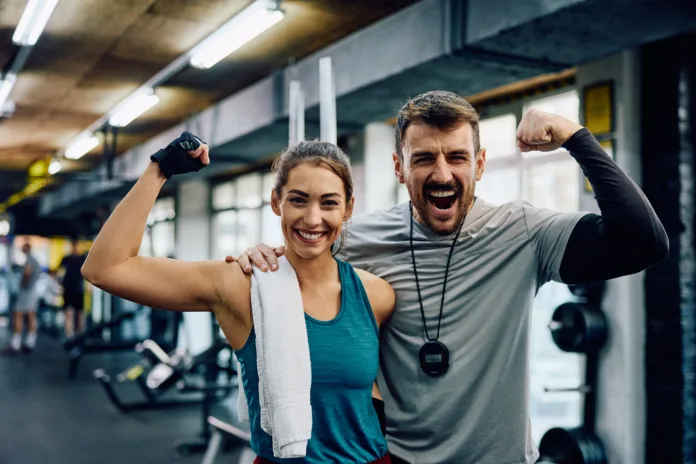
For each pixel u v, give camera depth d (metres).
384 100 4.30
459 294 1.52
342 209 1.33
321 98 2.17
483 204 1.57
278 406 1.22
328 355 1.28
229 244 9.20
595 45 3.12
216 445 3.06
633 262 1.36
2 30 4.37
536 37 3.01
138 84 5.83
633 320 3.52
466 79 3.75
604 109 3.71
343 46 4.14
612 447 3.60
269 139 5.61
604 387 3.66
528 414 1.55
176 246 9.50
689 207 3.36
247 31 4.00
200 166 1.36
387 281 1.59
